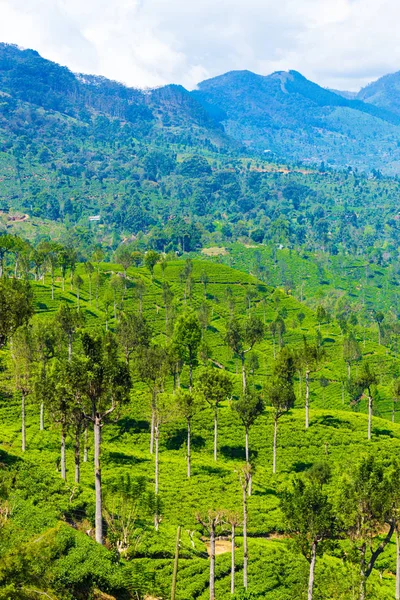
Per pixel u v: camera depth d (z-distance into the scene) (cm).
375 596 5241
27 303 6144
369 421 10175
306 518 5016
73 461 8094
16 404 9912
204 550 6219
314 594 5288
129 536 5575
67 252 19950
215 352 17562
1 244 17038
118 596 4403
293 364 10875
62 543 4438
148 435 9744
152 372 8925
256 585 5556
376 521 5012
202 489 7912
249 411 8838
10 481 5166
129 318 12450
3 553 3306
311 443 9862
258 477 8688
